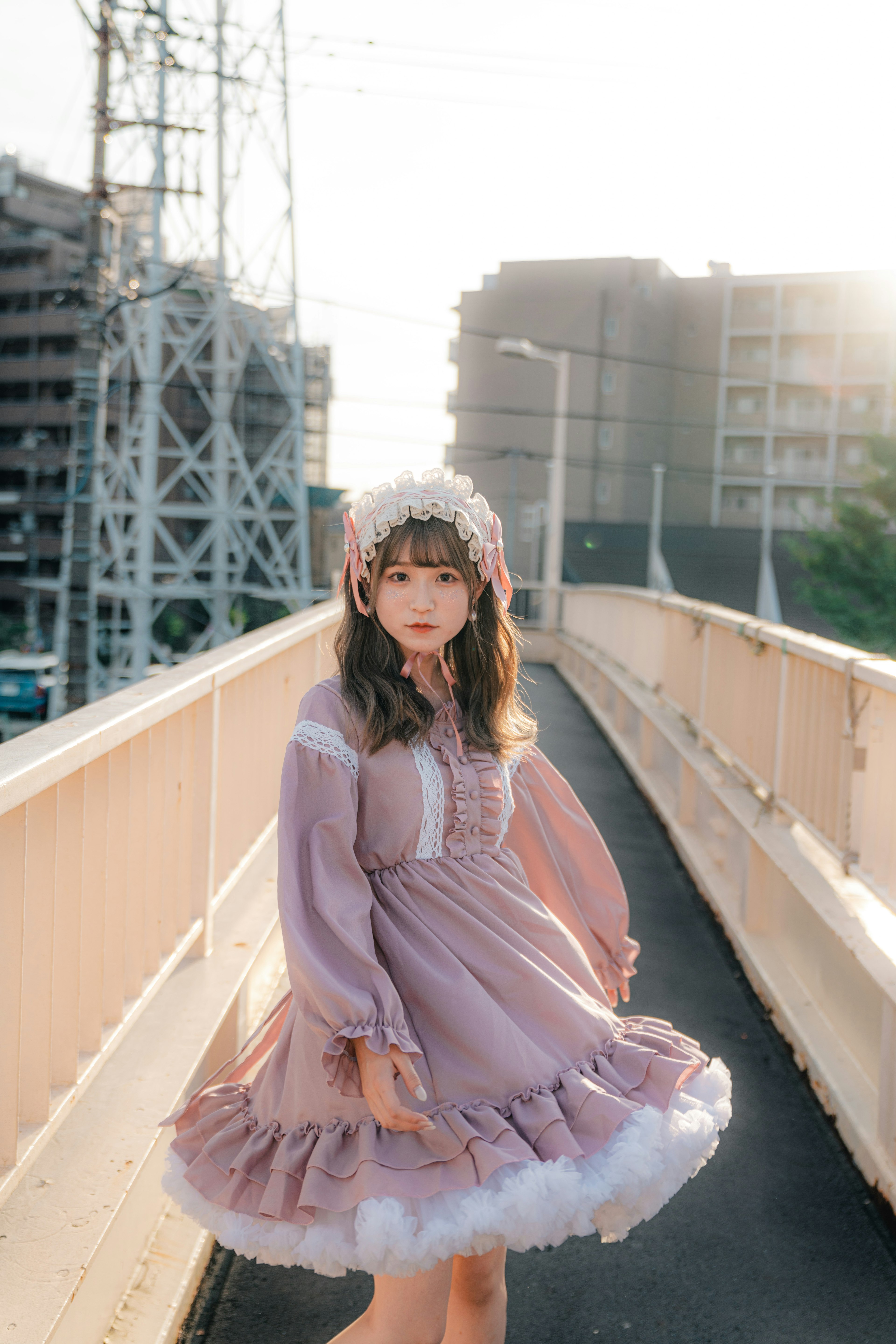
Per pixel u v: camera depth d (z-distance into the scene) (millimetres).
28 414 57844
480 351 63719
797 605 46250
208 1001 2549
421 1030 1550
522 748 1808
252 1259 1759
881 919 2949
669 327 63188
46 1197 1793
